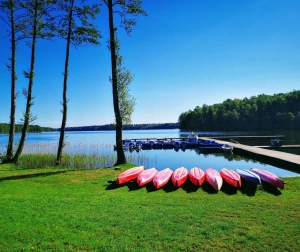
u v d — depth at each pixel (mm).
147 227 4973
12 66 16031
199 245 4281
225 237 4551
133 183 9594
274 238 4508
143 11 13977
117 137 14352
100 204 6555
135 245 4281
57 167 14414
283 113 82062
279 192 8125
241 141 40062
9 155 16125
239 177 9188
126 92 14266
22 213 5785
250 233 4688
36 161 15969
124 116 14336
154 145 32406
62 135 15102
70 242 4367
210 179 9109
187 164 18250
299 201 6848
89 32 14562
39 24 14812
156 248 4184
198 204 6566
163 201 6898
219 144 31141
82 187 9156
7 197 7387
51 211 5949
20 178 10852
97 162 16766
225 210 6008
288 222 5223
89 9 14422
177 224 5113
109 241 4410
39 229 4867
